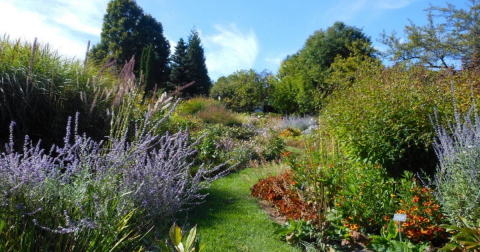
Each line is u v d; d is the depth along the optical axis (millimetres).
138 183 2578
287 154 5191
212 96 33375
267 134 11000
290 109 25500
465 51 15219
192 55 37906
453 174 3307
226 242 3525
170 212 2867
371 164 4609
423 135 4668
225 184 6324
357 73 7559
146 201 2506
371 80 6285
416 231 3486
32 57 4277
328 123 6348
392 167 5098
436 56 16188
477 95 4875
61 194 2197
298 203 4453
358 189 4082
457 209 3174
